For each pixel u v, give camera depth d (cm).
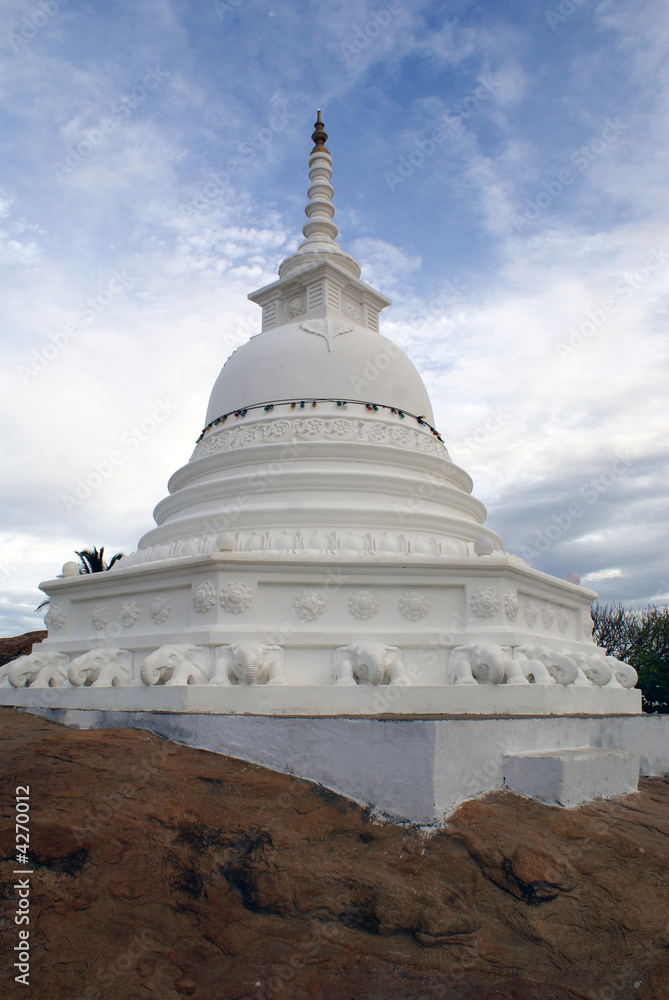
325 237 1981
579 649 1462
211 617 1146
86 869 724
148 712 1021
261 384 1590
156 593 1277
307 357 1588
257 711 1002
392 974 648
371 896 705
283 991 628
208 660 1102
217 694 1004
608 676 1295
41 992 617
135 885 720
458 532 1445
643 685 3381
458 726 848
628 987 667
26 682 1328
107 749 919
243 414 1570
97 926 680
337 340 1619
